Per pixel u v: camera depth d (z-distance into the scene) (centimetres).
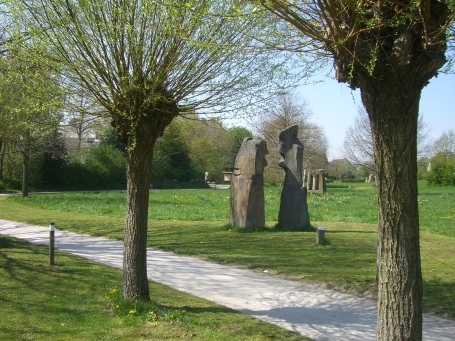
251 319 691
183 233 1548
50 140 2792
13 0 612
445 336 642
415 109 418
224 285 902
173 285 895
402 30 398
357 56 408
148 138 656
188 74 628
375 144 427
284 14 406
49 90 631
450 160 6256
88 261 1085
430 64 405
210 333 617
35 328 629
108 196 3303
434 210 2564
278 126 4481
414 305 419
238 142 6288
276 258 1133
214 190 4656
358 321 699
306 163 5041
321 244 1311
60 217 2030
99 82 620
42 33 600
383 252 430
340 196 3641
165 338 598
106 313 684
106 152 4941
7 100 860
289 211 1641
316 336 630
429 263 1087
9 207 2492
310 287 892
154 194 3694
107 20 585
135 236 690
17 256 1101
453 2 362
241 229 1588
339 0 385
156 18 583
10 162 3919
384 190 424
